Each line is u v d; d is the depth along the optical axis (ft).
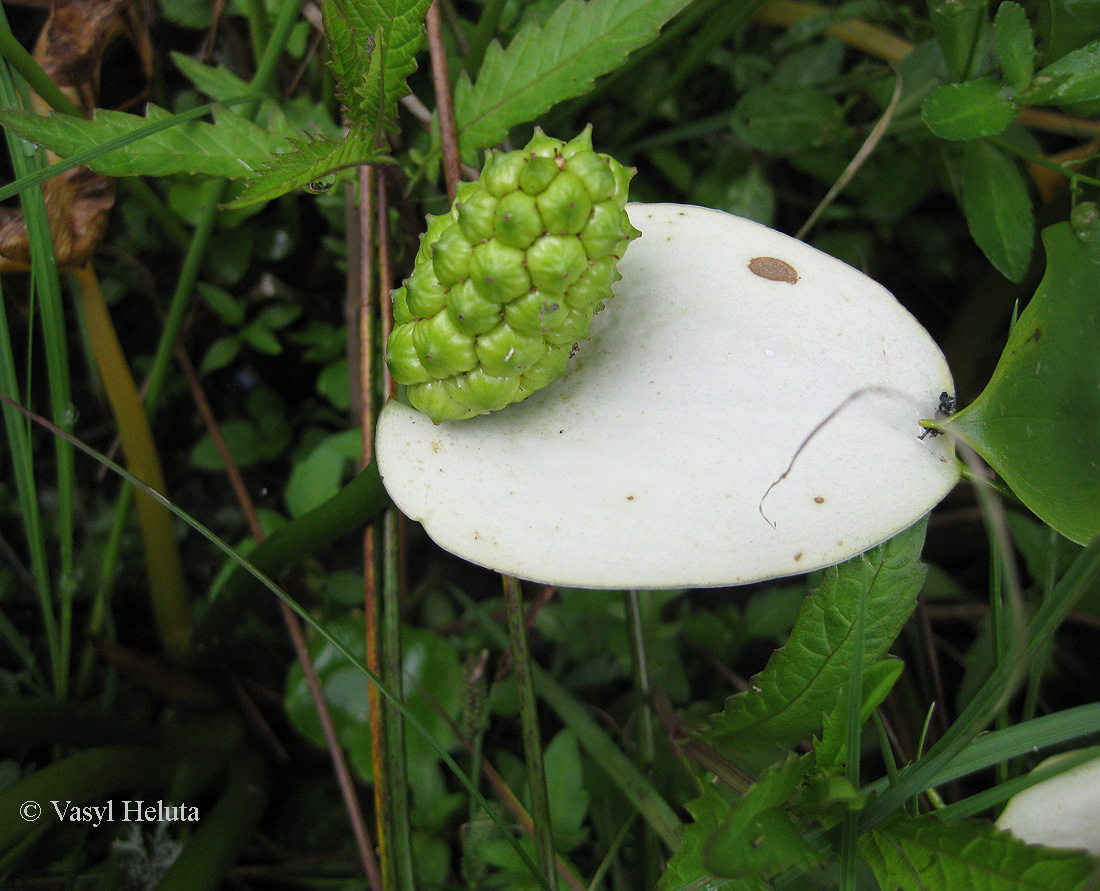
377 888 0.60
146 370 0.77
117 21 0.64
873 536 0.49
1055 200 0.66
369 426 0.59
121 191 0.74
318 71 0.72
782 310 0.52
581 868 0.64
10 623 0.65
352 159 0.55
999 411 0.50
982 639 0.63
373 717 0.57
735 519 0.48
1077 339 0.51
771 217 0.73
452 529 0.49
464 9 0.77
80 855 0.62
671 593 0.65
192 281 0.66
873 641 0.51
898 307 0.53
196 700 0.67
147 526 0.66
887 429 0.50
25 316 0.70
